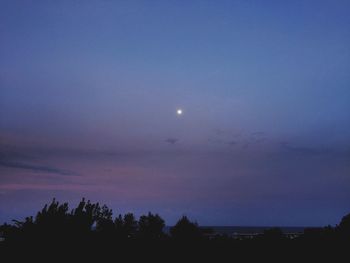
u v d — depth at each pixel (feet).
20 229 33.47
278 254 39.27
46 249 31.65
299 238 46.57
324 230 49.52
